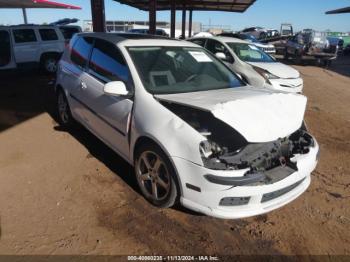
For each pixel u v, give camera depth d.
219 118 2.96
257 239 3.09
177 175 3.03
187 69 4.15
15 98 7.79
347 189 4.11
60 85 5.34
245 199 2.92
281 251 2.96
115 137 3.94
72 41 5.32
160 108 3.28
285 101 3.51
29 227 3.06
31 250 2.78
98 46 4.50
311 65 20.30
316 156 3.39
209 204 2.93
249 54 9.20
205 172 2.83
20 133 5.38
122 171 4.18
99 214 3.30
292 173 3.09
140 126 3.35
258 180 2.87
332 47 19.30
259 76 7.94
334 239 3.15
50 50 11.90
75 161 4.41
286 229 3.26
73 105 4.97
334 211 3.61
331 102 9.16
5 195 3.56
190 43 4.71
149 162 3.42
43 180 3.90
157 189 3.41
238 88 4.10
